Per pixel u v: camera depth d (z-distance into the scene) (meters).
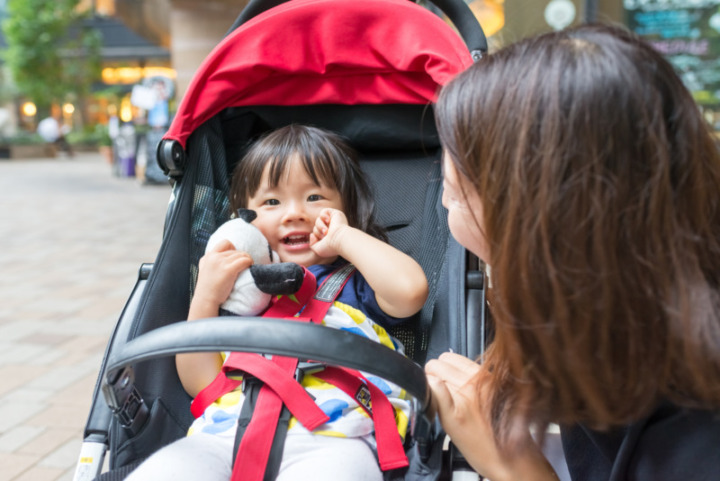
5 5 27.45
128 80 28.94
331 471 0.86
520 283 0.63
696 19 4.18
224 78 1.33
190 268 1.23
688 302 0.59
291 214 1.20
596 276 0.59
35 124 26.53
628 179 0.58
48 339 2.82
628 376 0.62
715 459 0.66
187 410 1.08
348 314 1.12
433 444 0.90
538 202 0.59
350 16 1.32
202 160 1.34
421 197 1.41
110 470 0.93
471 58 1.22
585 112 0.58
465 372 0.90
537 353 0.66
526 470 0.81
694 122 0.61
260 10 1.42
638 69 0.59
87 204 7.75
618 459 0.73
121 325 1.08
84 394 2.27
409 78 1.36
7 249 4.95
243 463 0.88
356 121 1.44
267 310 1.11
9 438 1.97
